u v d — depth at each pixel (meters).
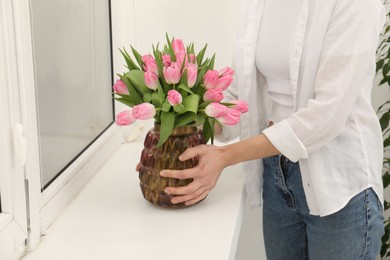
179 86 1.13
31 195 1.05
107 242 1.09
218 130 1.54
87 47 1.50
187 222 1.19
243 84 1.47
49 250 1.06
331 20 1.22
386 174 2.05
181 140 1.20
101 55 1.64
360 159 1.32
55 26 1.24
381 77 2.11
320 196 1.31
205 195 1.26
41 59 1.16
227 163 1.25
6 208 0.98
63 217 1.22
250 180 1.50
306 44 1.28
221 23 1.91
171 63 1.15
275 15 1.38
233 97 1.58
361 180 1.33
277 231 1.64
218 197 1.35
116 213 1.24
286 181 1.46
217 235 1.13
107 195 1.35
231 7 1.88
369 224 1.36
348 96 1.19
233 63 1.57
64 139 1.32
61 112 1.30
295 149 1.23
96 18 1.58
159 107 1.14
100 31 1.62
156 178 1.21
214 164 1.22
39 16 1.14
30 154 1.04
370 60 1.19
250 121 1.50
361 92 1.30
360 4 1.17
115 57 1.73
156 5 1.90
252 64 1.44
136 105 1.16
